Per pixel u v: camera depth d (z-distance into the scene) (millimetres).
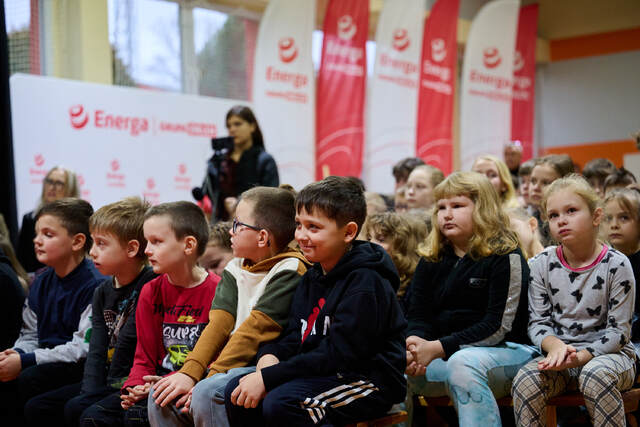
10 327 2719
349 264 1778
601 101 8891
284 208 2045
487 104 7062
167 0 5406
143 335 2102
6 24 4164
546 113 9305
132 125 4570
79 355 2387
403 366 1779
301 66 5492
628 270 1943
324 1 6941
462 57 8578
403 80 6180
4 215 3934
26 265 3773
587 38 8961
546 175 2877
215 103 5016
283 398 1629
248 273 2012
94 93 4406
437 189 2254
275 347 1847
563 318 2037
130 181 4555
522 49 7984
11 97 4074
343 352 1688
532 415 1868
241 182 3934
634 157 8180
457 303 2201
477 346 2055
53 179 3773
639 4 8555
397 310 1779
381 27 6121
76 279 2531
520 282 2090
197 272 2172
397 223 2537
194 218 2119
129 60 5105
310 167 5566
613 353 1907
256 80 5309
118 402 2037
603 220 2338
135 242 2266
